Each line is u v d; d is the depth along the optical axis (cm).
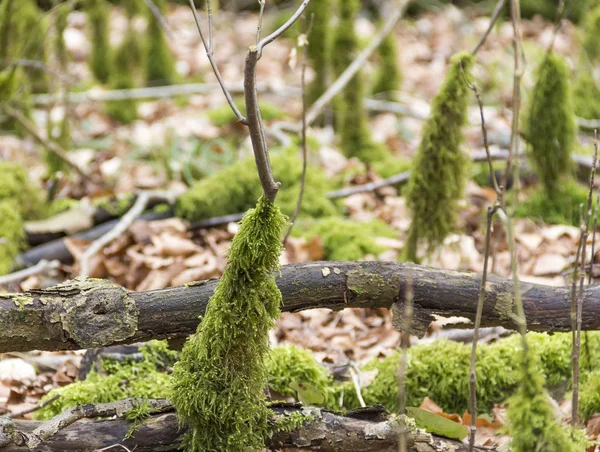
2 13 496
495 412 267
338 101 551
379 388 283
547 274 391
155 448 210
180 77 686
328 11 540
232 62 806
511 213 178
